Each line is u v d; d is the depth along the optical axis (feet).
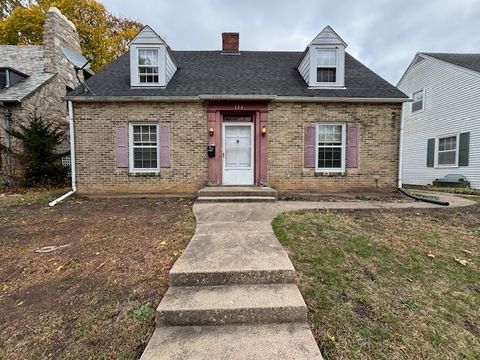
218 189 23.94
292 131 25.99
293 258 10.95
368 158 26.40
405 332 7.33
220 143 26.14
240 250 11.07
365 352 6.60
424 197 24.82
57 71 37.45
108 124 25.38
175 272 8.92
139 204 22.54
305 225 14.93
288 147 26.09
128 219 17.43
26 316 7.78
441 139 39.40
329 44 26.81
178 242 12.67
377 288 9.31
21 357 6.44
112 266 10.46
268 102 25.71
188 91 26.05
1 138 31.99
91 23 60.90
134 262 10.74
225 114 26.50
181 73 29.63
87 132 25.38
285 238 12.94
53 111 36.45
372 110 26.11
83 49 58.65
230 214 17.89
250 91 26.22
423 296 9.00
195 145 25.91
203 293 8.38
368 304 8.42
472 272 10.59
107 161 25.64
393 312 8.13
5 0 56.75
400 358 6.48
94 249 12.21
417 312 8.17
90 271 10.15
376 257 11.41
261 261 9.83
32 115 33.30
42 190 29.19
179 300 7.88
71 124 25.20
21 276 9.93
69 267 10.49
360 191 26.50
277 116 25.90
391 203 22.52
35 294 8.80
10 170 30.94
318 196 25.94
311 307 8.17
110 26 65.51
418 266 10.85
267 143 26.00
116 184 25.79
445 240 13.58
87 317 7.66
